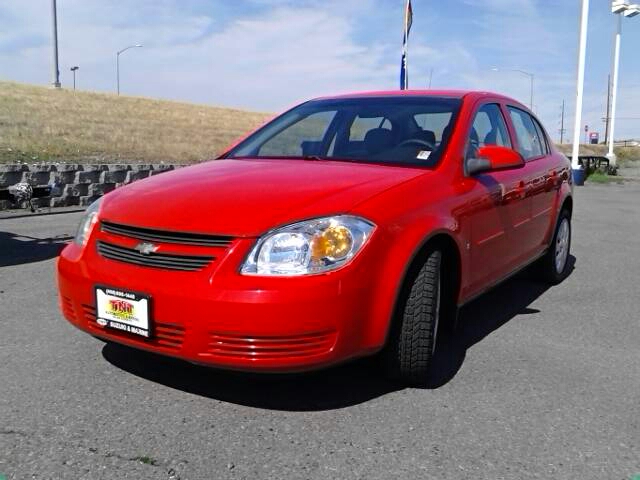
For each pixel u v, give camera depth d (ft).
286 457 9.34
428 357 11.57
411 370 11.55
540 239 18.38
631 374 12.97
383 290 10.52
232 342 9.76
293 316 9.68
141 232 10.79
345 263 10.09
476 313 17.15
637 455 9.71
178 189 11.75
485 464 9.31
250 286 9.73
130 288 10.35
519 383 12.31
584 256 26.07
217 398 11.23
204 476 8.80
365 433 10.12
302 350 9.84
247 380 11.97
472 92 16.16
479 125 15.21
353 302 10.10
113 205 11.66
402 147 13.88
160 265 10.37
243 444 9.68
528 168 17.19
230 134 96.27
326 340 9.99
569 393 11.91
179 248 10.30
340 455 9.44
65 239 25.64
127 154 56.54
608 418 10.93
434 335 11.82
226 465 9.09
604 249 27.91
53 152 50.49
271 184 11.56
